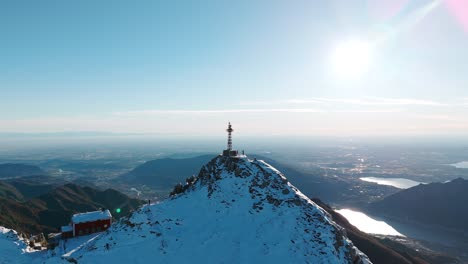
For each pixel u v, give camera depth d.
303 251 46.28
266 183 62.19
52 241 65.50
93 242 51.84
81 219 70.00
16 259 54.41
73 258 46.78
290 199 58.16
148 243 49.28
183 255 46.38
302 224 52.00
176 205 61.06
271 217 53.91
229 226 52.69
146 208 59.03
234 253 46.44
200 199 61.84
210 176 68.31
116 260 45.56
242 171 65.44
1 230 66.44
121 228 53.53
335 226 53.12
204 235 50.94
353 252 49.50
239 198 59.41
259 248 47.12
